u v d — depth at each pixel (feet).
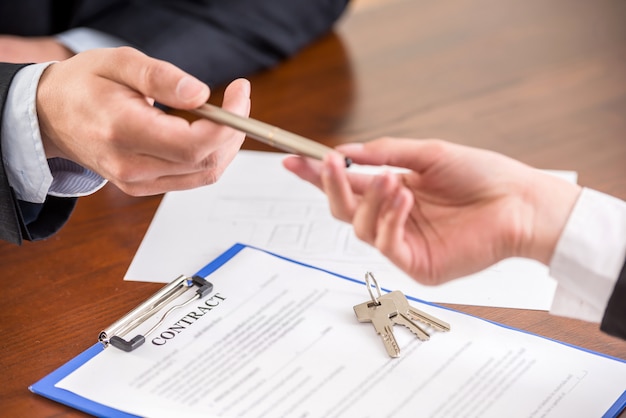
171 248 2.98
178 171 2.41
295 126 3.73
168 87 2.27
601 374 2.29
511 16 4.68
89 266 2.90
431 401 2.21
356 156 2.32
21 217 2.81
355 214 2.20
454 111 3.82
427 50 4.37
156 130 2.28
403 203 2.10
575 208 2.26
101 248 3.00
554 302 2.39
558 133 3.61
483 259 2.30
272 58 4.28
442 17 4.71
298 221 3.11
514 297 2.67
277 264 2.79
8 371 2.44
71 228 3.12
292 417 2.18
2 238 2.84
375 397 2.23
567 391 2.23
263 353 2.40
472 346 2.40
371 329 2.48
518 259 2.85
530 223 2.26
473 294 2.69
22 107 2.59
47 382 2.34
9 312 2.70
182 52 4.01
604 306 2.28
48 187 2.77
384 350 2.39
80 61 2.49
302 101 3.94
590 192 2.29
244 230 3.07
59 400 2.28
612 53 4.25
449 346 2.40
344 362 2.35
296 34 4.37
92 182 2.95
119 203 3.26
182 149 2.29
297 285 2.68
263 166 3.49
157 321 2.54
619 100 3.84
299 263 2.80
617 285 2.22
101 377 2.34
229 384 2.29
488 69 4.16
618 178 3.27
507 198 2.28
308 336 2.46
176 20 4.14
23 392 2.35
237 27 4.20
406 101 3.91
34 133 2.62
